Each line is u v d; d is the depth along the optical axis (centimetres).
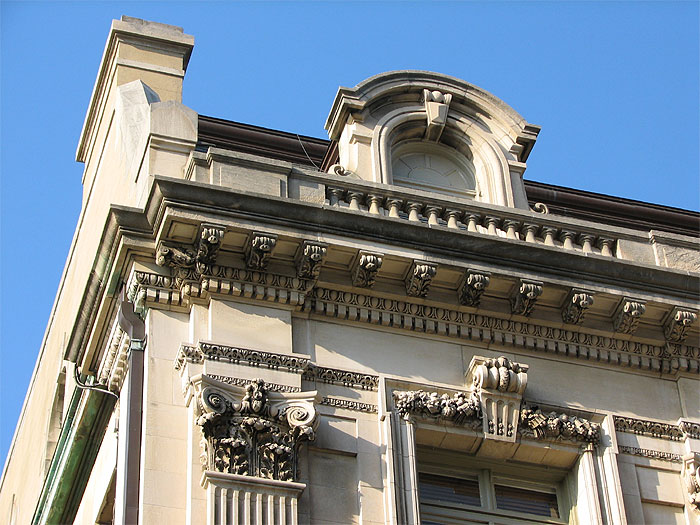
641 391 2819
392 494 2522
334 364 2659
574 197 3547
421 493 2641
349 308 2725
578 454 2706
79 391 2939
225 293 2650
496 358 2744
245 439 2478
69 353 2906
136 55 3347
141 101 3175
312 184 2822
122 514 2423
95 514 2827
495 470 2706
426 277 2727
